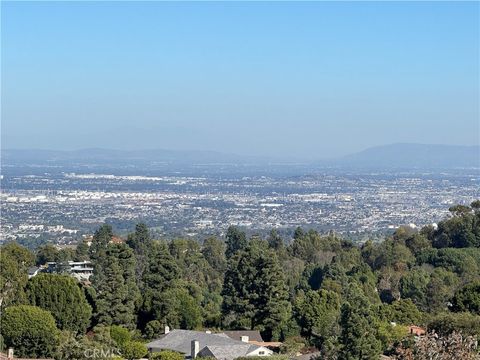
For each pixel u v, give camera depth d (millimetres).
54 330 87000
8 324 86250
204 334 88562
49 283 98312
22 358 84938
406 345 68438
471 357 48875
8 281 112250
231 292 107188
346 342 75562
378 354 75812
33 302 97375
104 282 103812
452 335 51250
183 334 89562
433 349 48688
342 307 77000
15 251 154375
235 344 84000
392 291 134125
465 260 146625
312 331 97812
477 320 79250
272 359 79812
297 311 100938
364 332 75375
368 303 76688
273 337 102125
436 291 124625
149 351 87562
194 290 118375
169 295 103938
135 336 99688
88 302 104875
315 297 100438
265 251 108000
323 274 140625
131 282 110625
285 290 106938
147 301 104938
